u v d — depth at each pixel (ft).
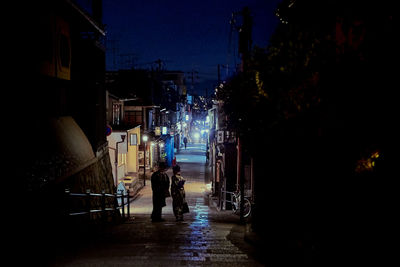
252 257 24.12
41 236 24.99
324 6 25.09
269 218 33.63
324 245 20.89
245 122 27.91
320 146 22.65
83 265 20.48
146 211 68.44
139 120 121.80
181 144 228.43
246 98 27.07
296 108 22.82
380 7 17.72
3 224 20.11
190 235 34.24
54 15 35.76
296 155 26.61
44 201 26.32
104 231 36.47
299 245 23.58
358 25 18.75
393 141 17.17
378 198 17.66
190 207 73.77
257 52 25.00
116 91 118.62
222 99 30.50
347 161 19.94
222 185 70.49
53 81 37.40
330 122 20.88
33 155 26.68
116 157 82.74
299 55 21.95
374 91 17.63
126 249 25.68
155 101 142.61
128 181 87.51
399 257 15.88
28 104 30.63
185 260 22.56
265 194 35.83
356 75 18.12
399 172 16.87
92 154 45.09
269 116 25.70
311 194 23.95
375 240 17.31
